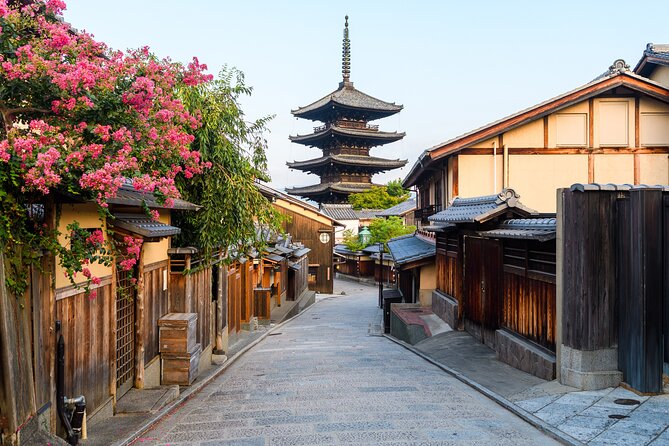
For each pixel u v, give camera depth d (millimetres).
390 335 18109
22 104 5469
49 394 5469
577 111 17516
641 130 17375
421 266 18984
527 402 7223
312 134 57125
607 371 7496
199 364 11148
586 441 5559
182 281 10219
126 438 6043
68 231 5828
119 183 4891
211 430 6512
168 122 6324
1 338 4438
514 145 17562
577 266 7566
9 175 4602
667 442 5398
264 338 18266
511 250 10641
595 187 7387
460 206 14703
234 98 11516
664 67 19469
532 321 9438
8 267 4629
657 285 6957
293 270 30844
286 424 6652
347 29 59531
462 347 12438
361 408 7422
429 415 6945
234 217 11461
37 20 5484
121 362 7945
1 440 4520
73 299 6133
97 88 5430
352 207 59500
